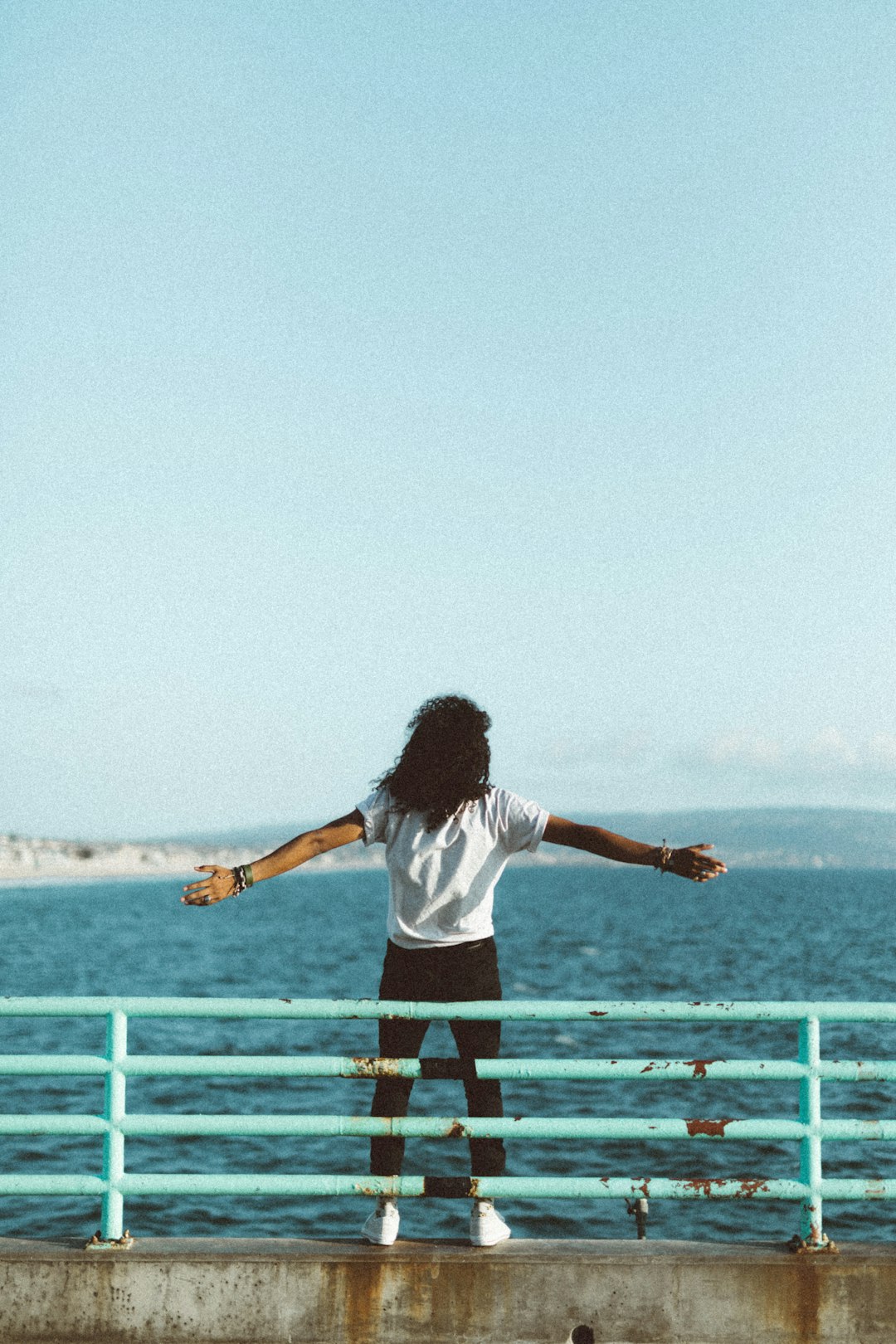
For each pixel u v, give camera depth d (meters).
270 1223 11.62
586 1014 3.99
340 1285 3.97
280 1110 16.77
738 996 33.84
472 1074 3.98
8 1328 3.93
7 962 48.72
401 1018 3.98
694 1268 4.00
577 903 121.81
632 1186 4.03
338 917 95.31
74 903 129.38
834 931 68.81
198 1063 3.99
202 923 85.69
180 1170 13.52
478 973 4.03
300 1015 3.99
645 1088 17.92
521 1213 11.82
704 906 111.75
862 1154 13.50
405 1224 11.60
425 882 3.97
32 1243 4.07
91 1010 4.00
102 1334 3.93
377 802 4.03
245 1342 3.93
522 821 3.99
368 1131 3.97
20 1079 18.72
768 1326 3.98
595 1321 3.97
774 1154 13.64
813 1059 4.07
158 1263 3.96
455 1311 3.97
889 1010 4.06
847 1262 4.01
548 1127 3.98
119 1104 4.00
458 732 3.98
